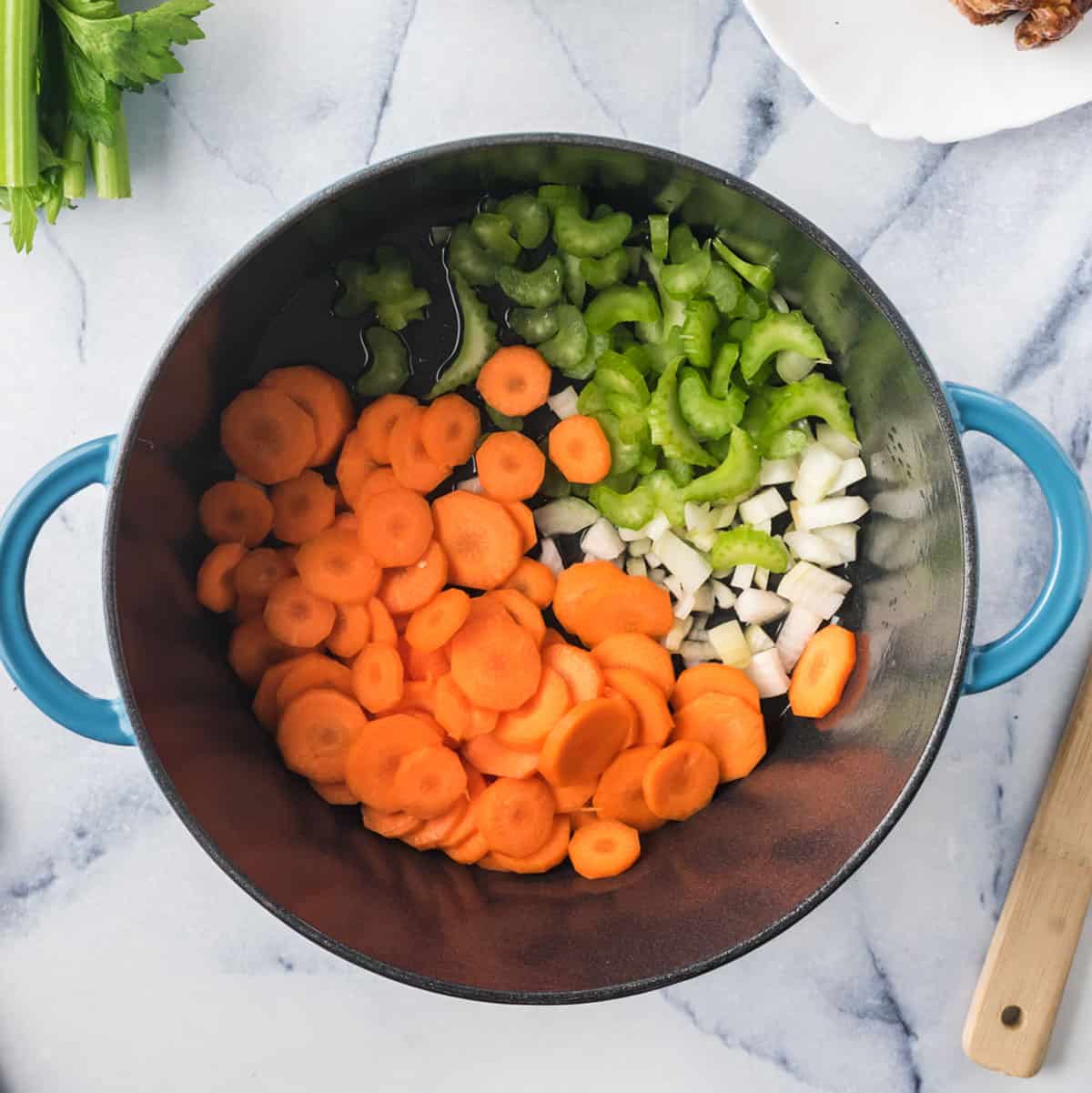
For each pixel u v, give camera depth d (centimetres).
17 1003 61
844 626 60
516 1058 62
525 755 59
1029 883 60
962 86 57
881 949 61
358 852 58
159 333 59
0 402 59
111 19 53
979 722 61
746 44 58
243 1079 62
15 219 55
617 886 59
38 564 60
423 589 58
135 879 61
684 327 57
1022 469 60
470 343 59
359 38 58
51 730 60
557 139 52
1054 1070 62
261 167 58
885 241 59
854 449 60
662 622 59
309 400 58
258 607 59
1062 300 60
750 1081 62
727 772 59
